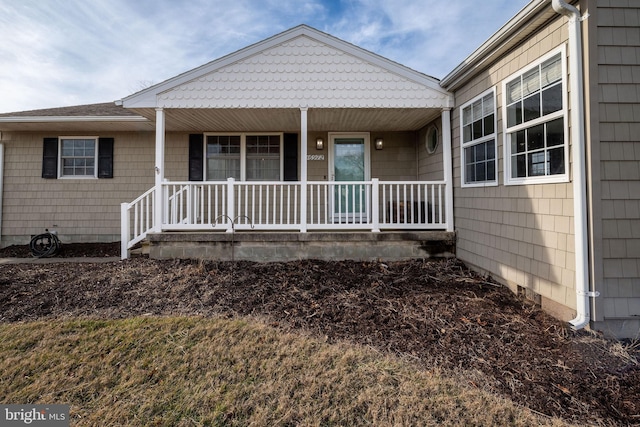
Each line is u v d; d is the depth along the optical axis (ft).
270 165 25.43
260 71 18.78
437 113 20.18
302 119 18.71
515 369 8.45
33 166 25.29
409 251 18.39
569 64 10.19
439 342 9.87
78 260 19.54
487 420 6.78
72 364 8.95
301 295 13.47
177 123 22.76
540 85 11.61
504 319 11.14
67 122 23.29
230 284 14.47
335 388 7.88
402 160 25.08
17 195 25.23
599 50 9.75
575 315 10.13
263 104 18.70
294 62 18.81
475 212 16.28
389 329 10.73
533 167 12.11
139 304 12.55
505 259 13.74
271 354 9.32
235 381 8.23
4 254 22.13
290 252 18.22
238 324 11.00
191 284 14.37
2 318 11.46
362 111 19.72
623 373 8.18
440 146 20.88
